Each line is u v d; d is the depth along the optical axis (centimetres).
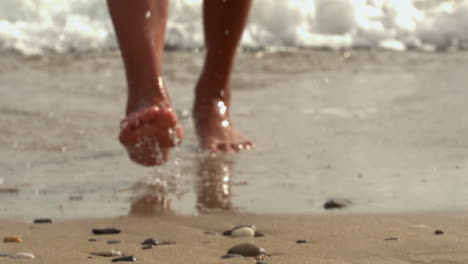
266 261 284
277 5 1017
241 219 359
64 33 961
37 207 389
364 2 1038
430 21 1033
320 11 1028
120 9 407
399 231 327
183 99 698
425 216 354
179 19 1015
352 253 294
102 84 745
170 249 303
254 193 414
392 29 1023
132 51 407
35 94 695
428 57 909
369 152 507
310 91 729
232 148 531
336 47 980
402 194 400
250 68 833
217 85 554
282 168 474
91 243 316
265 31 1000
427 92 705
